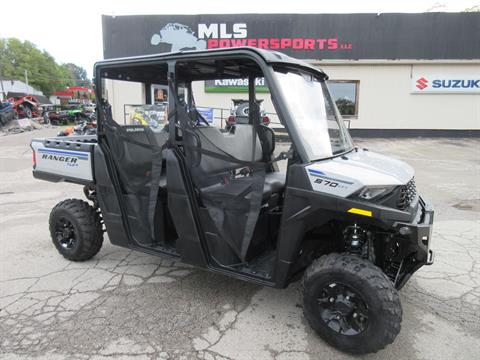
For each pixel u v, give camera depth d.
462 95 15.39
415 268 2.78
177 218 3.09
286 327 2.83
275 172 3.98
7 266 3.89
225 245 2.97
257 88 4.16
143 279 3.60
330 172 2.44
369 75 15.37
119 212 3.55
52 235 4.06
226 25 15.07
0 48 72.50
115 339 2.67
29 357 2.48
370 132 15.80
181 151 3.02
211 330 2.79
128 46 15.26
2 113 22.30
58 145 3.97
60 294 3.31
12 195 6.94
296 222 2.56
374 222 2.38
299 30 15.04
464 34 14.84
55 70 81.56
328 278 2.50
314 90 3.11
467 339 2.70
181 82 3.79
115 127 3.43
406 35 14.94
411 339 2.70
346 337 2.49
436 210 5.75
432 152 11.84
